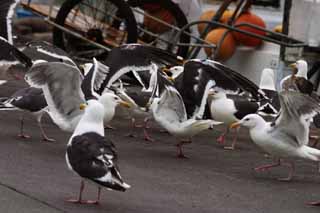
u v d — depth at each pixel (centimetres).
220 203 1027
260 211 1004
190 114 1238
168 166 1206
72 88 1149
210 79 1246
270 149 1166
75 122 1159
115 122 1509
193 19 2077
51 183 1052
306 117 1121
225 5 1934
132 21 1836
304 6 1780
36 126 1404
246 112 1355
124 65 1261
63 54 1305
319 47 1777
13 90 1639
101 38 1942
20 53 1297
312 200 1072
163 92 1223
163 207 986
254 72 1945
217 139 1450
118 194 1028
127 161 1216
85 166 908
